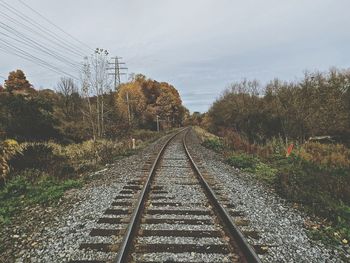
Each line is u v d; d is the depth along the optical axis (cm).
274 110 2467
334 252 499
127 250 472
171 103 7462
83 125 2934
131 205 723
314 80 2392
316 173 1020
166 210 672
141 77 6994
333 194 812
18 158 1157
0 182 970
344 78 2309
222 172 1195
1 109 1848
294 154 1476
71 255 471
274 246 506
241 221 609
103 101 2886
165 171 1185
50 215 680
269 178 1080
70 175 1118
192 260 451
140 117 5428
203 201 752
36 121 1903
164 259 452
